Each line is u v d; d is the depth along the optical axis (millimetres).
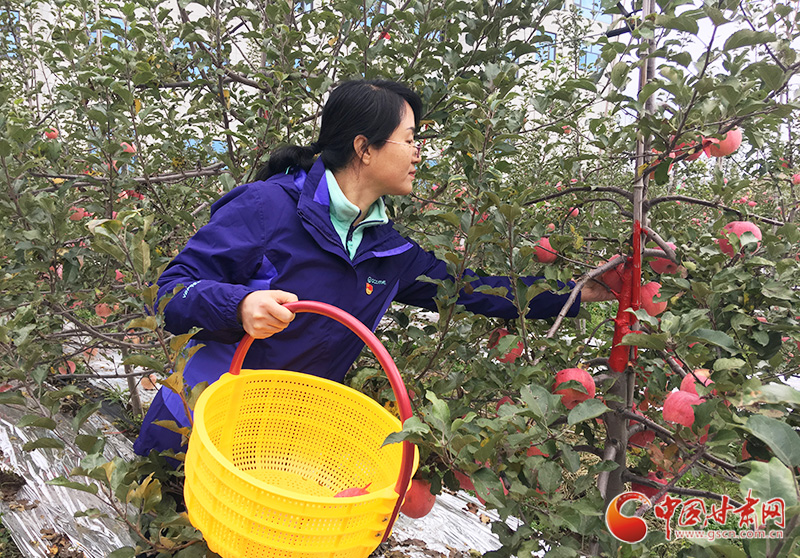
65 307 2441
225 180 2387
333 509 973
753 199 3672
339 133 1476
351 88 1471
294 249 1459
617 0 1727
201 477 1036
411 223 2275
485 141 1538
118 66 2223
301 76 2447
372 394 1880
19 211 2031
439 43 2283
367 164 1485
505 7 2182
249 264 1433
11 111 2424
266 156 2502
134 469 1411
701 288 1432
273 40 2430
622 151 1723
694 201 1722
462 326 1799
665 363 1576
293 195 1509
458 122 1783
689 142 1494
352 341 1586
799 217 2689
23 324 1616
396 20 2408
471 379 1668
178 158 3086
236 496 981
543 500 1127
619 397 1443
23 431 2877
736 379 1193
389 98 1456
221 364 1466
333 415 1488
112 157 2361
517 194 1900
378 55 2340
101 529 2416
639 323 1513
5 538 2354
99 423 3252
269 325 1193
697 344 1384
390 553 2480
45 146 2428
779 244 1523
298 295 1474
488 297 1760
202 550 1282
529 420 1423
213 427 1331
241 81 2762
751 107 1306
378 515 1049
